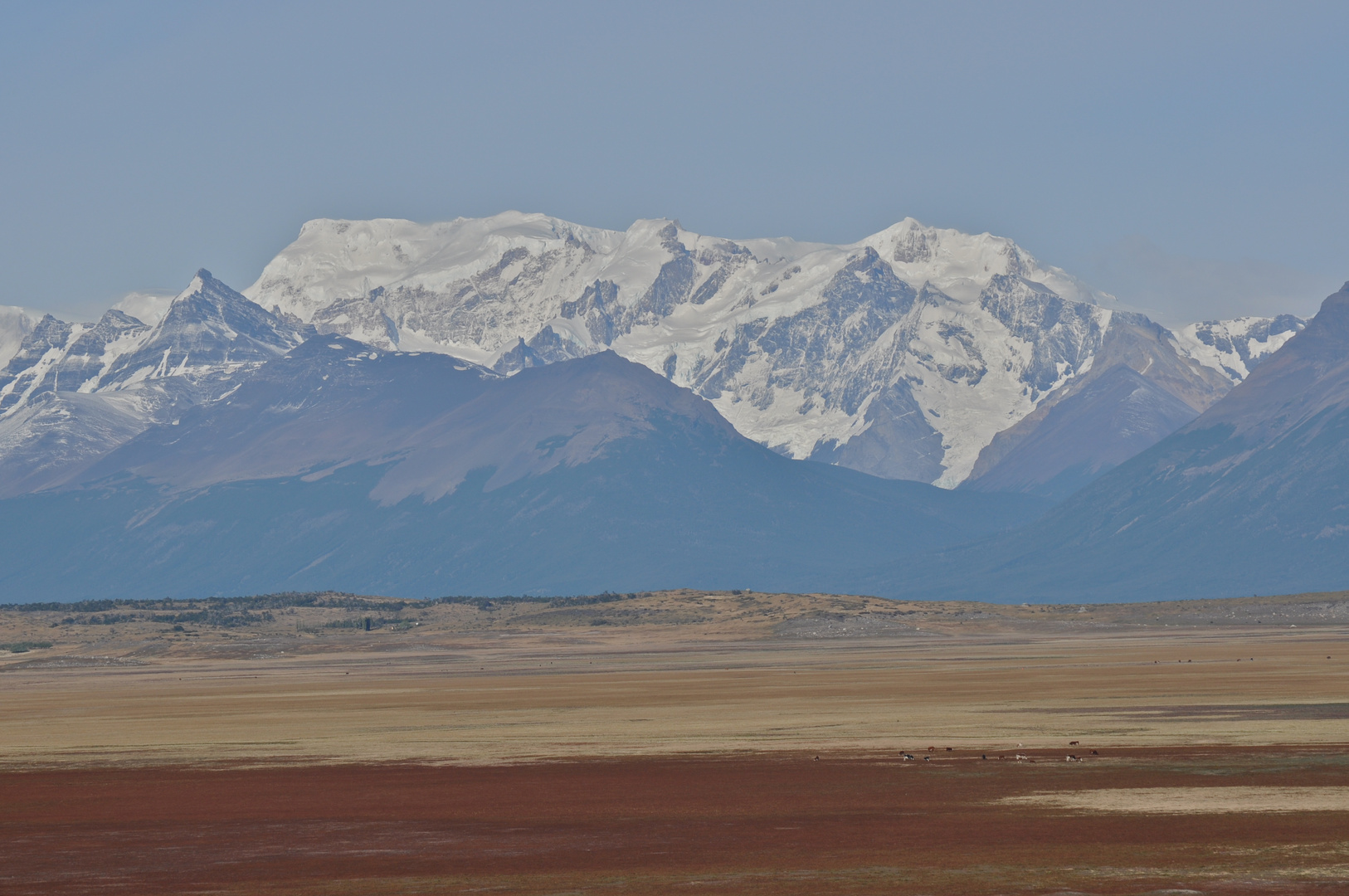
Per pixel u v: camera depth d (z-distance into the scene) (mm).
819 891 192875
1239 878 194000
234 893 199375
